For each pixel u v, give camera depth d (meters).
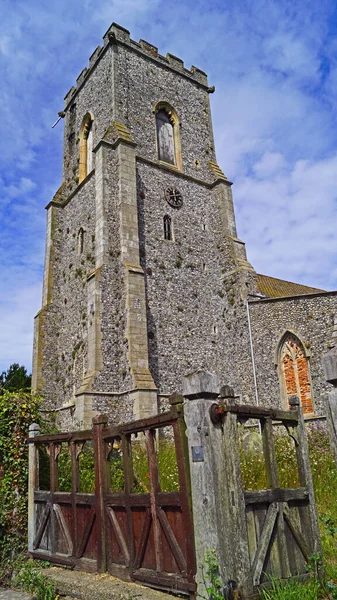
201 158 24.33
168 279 20.33
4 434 8.25
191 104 25.20
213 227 23.16
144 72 23.55
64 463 9.06
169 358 19.11
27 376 28.48
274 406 18.53
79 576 6.12
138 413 15.89
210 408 4.90
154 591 5.16
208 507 4.63
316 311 18.75
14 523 7.89
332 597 4.79
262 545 4.89
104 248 18.53
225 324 21.14
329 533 6.48
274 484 5.27
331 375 5.78
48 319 21.66
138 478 9.30
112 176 19.91
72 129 25.44
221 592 4.40
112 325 17.70
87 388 16.39
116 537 5.98
